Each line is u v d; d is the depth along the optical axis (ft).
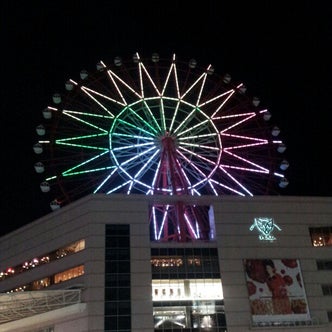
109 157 226.58
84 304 189.26
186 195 219.61
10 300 176.45
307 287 208.95
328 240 222.07
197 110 245.24
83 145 228.22
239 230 216.54
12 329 212.64
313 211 226.79
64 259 208.54
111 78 244.42
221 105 247.70
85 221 208.74
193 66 256.32
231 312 199.41
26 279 218.38
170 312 195.93
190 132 242.99
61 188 222.48
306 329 198.80
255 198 224.53
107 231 206.08
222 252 210.79
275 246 215.72
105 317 189.37
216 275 205.67
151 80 247.09
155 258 204.74
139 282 198.18
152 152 234.38
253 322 198.49
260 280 207.51
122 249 203.51
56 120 234.17
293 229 221.05
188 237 220.23
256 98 255.91
